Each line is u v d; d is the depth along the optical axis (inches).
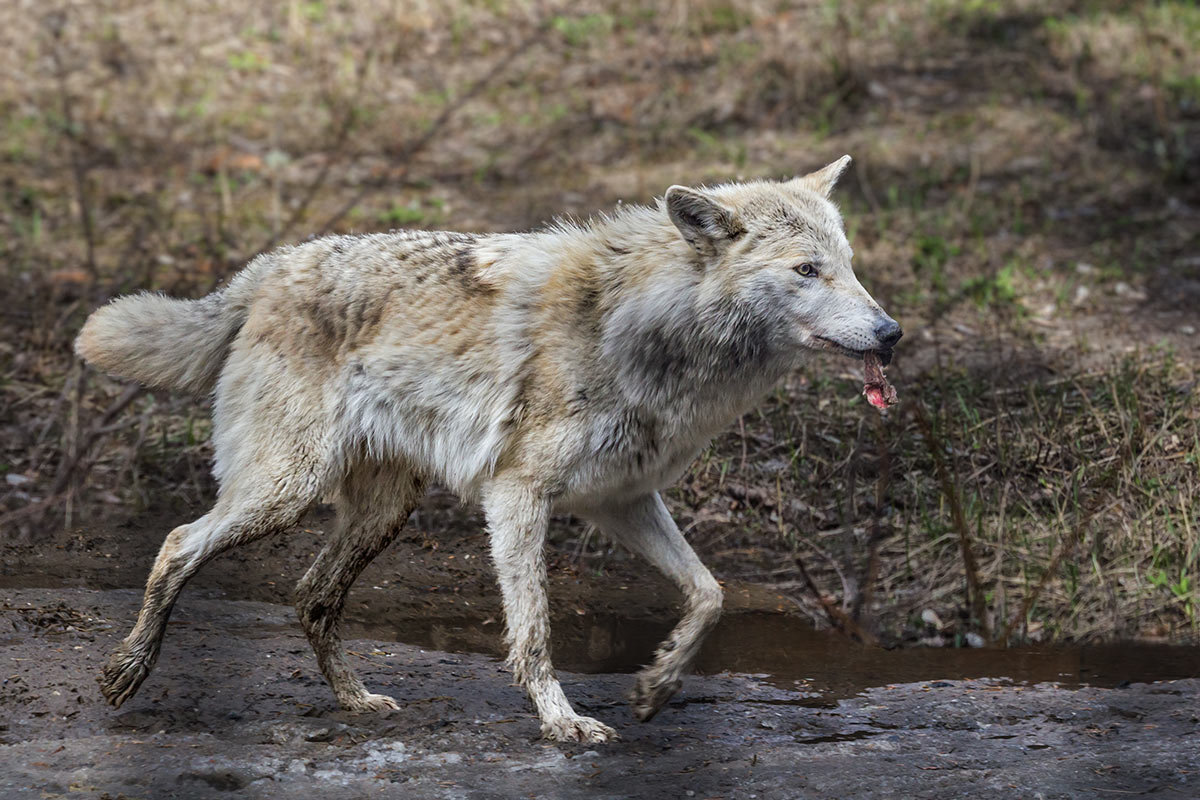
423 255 324.5
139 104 866.8
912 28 966.4
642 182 759.7
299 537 439.5
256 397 315.6
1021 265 645.3
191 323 331.6
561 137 842.2
